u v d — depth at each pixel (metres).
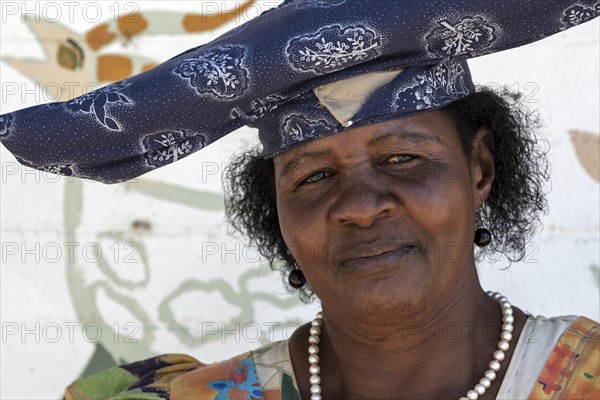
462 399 2.09
